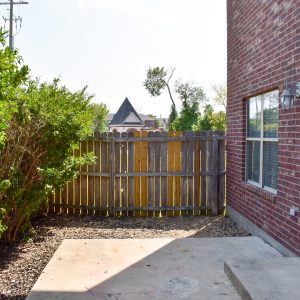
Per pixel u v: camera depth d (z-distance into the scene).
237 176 7.64
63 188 9.02
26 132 6.05
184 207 8.75
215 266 4.79
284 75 5.19
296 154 4.84
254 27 6.47
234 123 7.85
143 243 5.89
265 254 5.25
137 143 8.72
